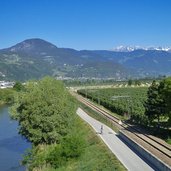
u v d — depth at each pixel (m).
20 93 92.25
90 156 71.00
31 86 92.75
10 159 86.19
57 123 85.69
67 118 87.44
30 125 86.25
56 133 85.38
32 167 73.75
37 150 83.44
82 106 180.25
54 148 74.50
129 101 169.75
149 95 98.81
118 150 72.25
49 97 86.88
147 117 108.19
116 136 89.94
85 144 79.00
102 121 122.19
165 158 60.00
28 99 86.19
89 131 99.94
